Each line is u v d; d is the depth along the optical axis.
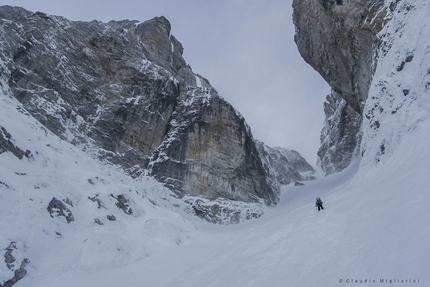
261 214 37.81
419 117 18.02
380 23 29.77
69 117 31.28
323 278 7.54
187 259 15.76
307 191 50.47
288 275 8.82
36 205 14.72
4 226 12.77
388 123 20.83
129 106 37.25
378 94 24.03
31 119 24.81
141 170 33.91
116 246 15.53
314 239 10.82
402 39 23.78
